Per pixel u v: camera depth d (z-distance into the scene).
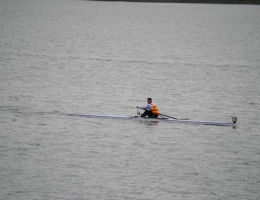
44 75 193.12
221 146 108.88
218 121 131.88
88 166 94.25
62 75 195.12
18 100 148.50
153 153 102.75
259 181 89.88
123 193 83.06
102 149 104.25
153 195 82.81
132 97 159.88
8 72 195.38
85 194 82.19
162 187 86.06
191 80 193.38
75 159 97.69
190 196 83.00
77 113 136.38
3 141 107.44
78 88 171.25
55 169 92.19
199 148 107.00
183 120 126.62
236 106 150.12
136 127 121.56
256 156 102.81
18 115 130.50
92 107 144.38
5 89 163.62
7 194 81.31
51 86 172.38
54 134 113.75
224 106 149.88
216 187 86.88
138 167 94.56
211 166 96.38
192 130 120.50
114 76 198.25
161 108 145.88
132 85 180.38
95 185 85.75
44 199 79.94
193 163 97.69
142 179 89.06
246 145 110.06
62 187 84.56
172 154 102.62
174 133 117.56
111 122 125.38
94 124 123.19
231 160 100.06
